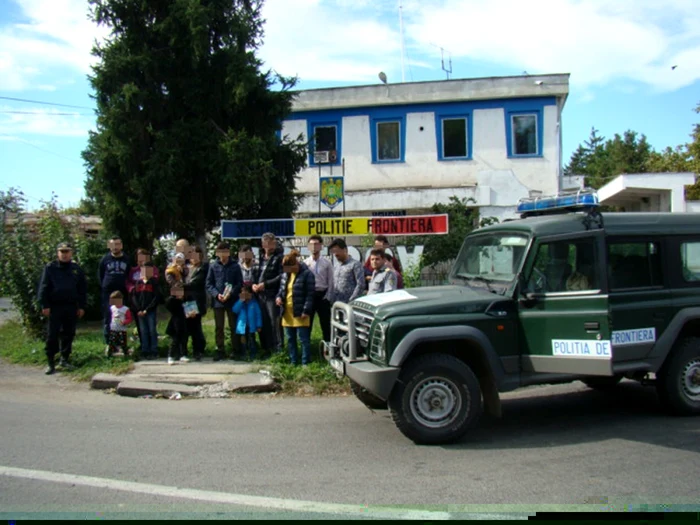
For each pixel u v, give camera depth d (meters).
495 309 5.84
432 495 4.37
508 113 20.97
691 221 6.44
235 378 8.00
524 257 5.96
